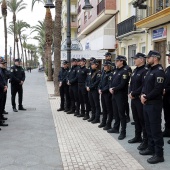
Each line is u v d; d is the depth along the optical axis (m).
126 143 6.60
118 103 7.02
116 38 21.25
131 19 17.61
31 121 9.05
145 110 5.49
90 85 8.69
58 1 15.41
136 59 6.25
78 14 40.44
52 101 13.92
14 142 6.70
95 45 24.98
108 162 5.38
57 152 5.97
